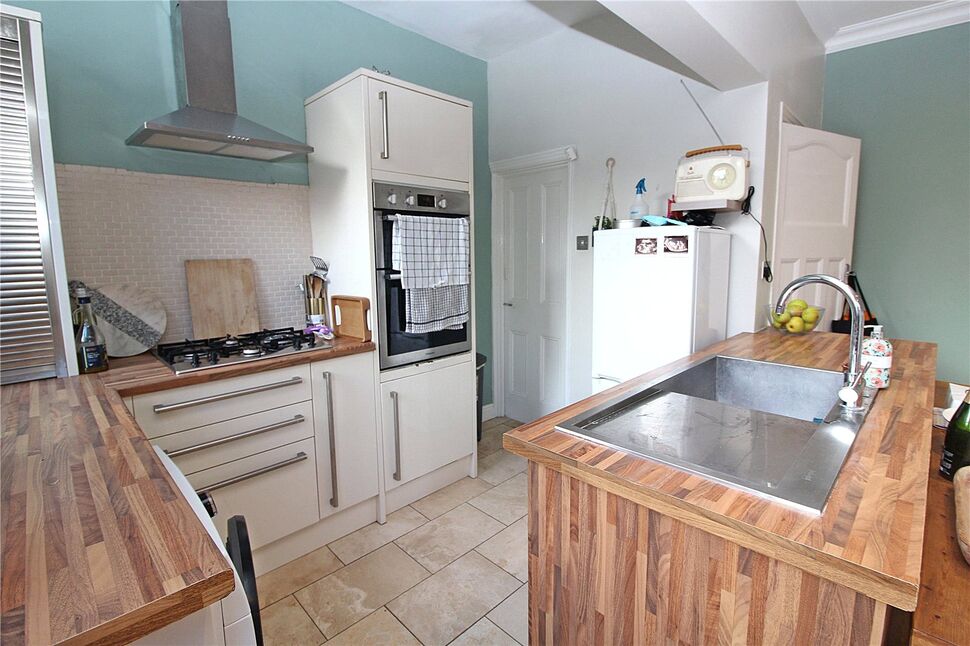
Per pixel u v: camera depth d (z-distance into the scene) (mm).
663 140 2701
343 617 1774
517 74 3420
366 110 2164
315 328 2361
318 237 2568
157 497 813
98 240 2000
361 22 2805
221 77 2090
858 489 832
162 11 2121
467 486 2766
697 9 1644
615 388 1454
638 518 925
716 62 2041
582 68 3047
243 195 2381
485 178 3660
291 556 2105
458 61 3383
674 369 1690
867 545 680
